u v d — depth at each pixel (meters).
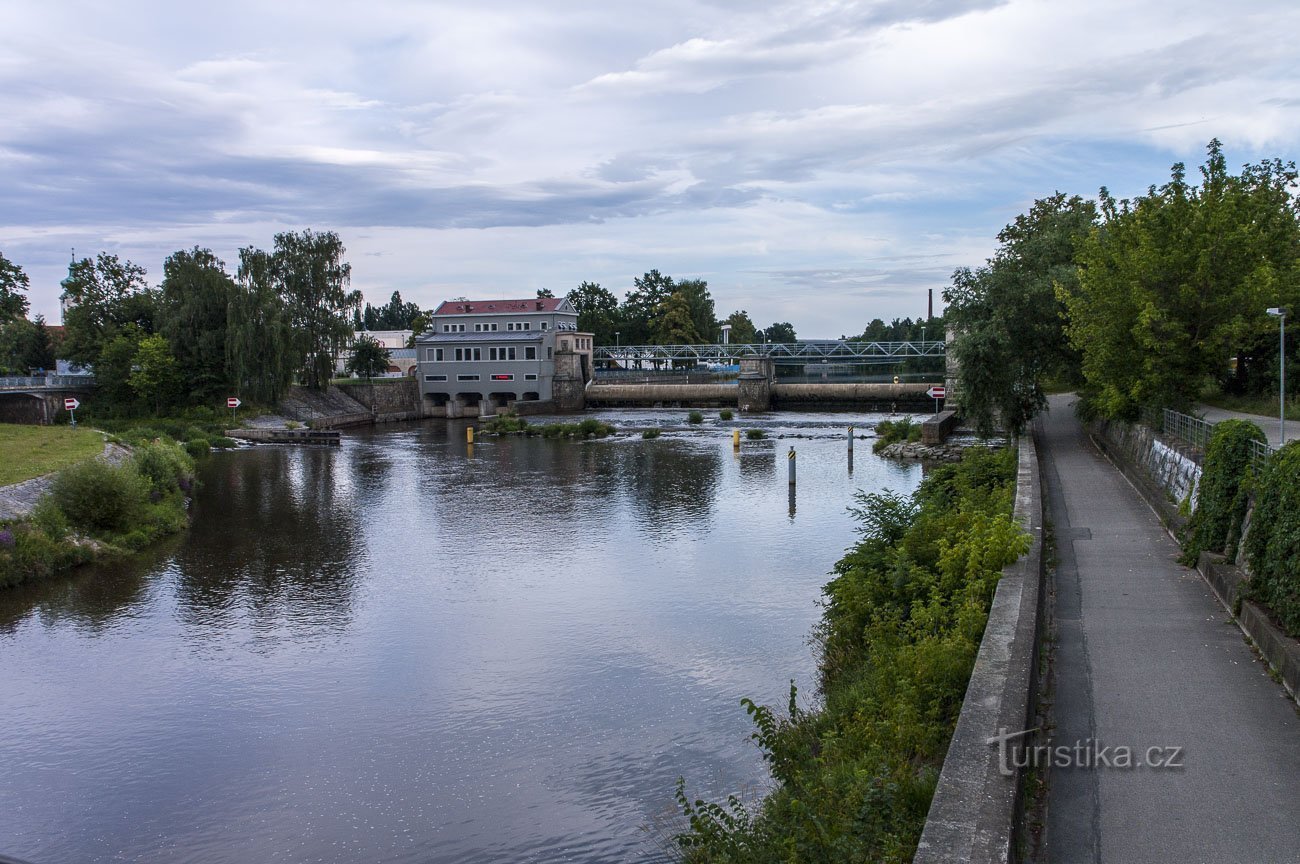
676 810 15.36
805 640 23.27
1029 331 45.38
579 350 117.38
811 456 62.59
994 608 13.89
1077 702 12.05
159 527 39.06
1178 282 30.47
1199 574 18.28
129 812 16.05
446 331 120.62
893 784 9.84
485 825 15.24
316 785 16.80
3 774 17.50
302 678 21.97
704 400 112.19
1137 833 8.77
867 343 114.69
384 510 44.34
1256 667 13.05
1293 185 39.72
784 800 12.55
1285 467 13.94
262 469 61.19
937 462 57.25
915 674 13.54
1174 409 30.20
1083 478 31.66
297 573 31.92
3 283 77.69
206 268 91.81
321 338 103.25
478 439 81.75
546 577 30.52
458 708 19.98
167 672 22.55
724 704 19.55
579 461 62.78
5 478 39.62
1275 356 38.19
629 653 22.89
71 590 30.05
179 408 87.88
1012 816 7.84
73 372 111.69
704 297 160.25
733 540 35.50
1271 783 9.68
